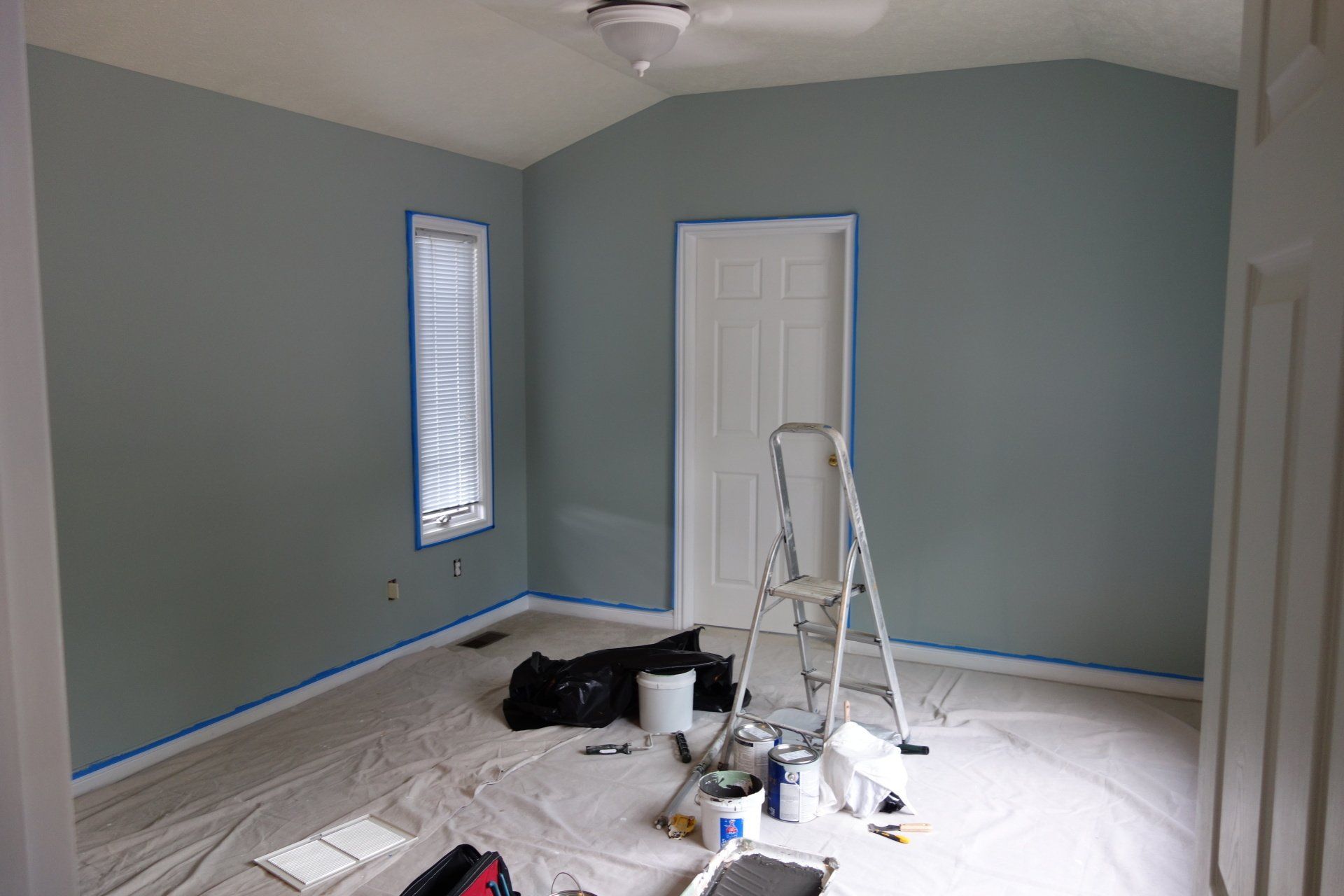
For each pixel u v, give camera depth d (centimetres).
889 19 345
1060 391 412
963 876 267
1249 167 85
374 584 428
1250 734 79
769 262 470
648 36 334
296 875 267
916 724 373
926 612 446
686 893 245
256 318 362
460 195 465
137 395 320
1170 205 388
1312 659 62
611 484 508
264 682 376
